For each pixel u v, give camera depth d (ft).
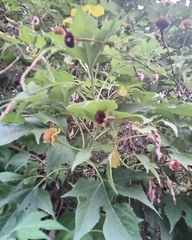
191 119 2.18
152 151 1.81
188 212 1.84
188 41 2.98
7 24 2.76
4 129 1.59
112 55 2.11
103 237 1.62
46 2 2.86
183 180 2.16
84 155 1.43
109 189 1.62
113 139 1.76
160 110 1.83
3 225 1.51
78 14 1.31
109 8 2.78
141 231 2.01
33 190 1.65
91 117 1.50
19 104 1.60
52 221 1.42
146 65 2.27
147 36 2.11
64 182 1.90
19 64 2.40
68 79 1.78
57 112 1.76
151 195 1.74
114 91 2.20
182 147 2.06
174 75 2.32
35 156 1.88
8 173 1.69
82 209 1.50
